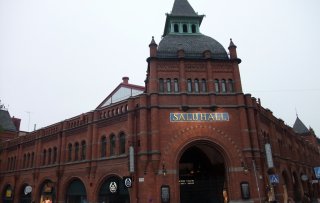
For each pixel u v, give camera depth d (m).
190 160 33.16
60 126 37.28
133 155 26.95
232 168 26.77
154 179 25.84
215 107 28.11
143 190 25.80
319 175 29.86
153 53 29.44
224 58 31.12
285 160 39.91
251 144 28.00
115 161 29.53
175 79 29.20
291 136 47.53
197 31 35.12
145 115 27.53
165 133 27.02
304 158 54.34
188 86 29.11
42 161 39.53
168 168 26.14
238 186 26.28
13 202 43.19
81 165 32.81
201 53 31.20
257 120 30.75
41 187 38.84
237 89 29.19
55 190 35.12
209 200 30.34
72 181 34.44
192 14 36.00
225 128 27.86
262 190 27.08
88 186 31.14
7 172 47.00
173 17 35.25
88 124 33.19
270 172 31.06
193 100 28.33
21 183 42.81
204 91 29.08
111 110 31.66
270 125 36.78
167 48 31.34
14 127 59.88
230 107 28.59
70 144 35.78
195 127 27.48
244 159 27.22
